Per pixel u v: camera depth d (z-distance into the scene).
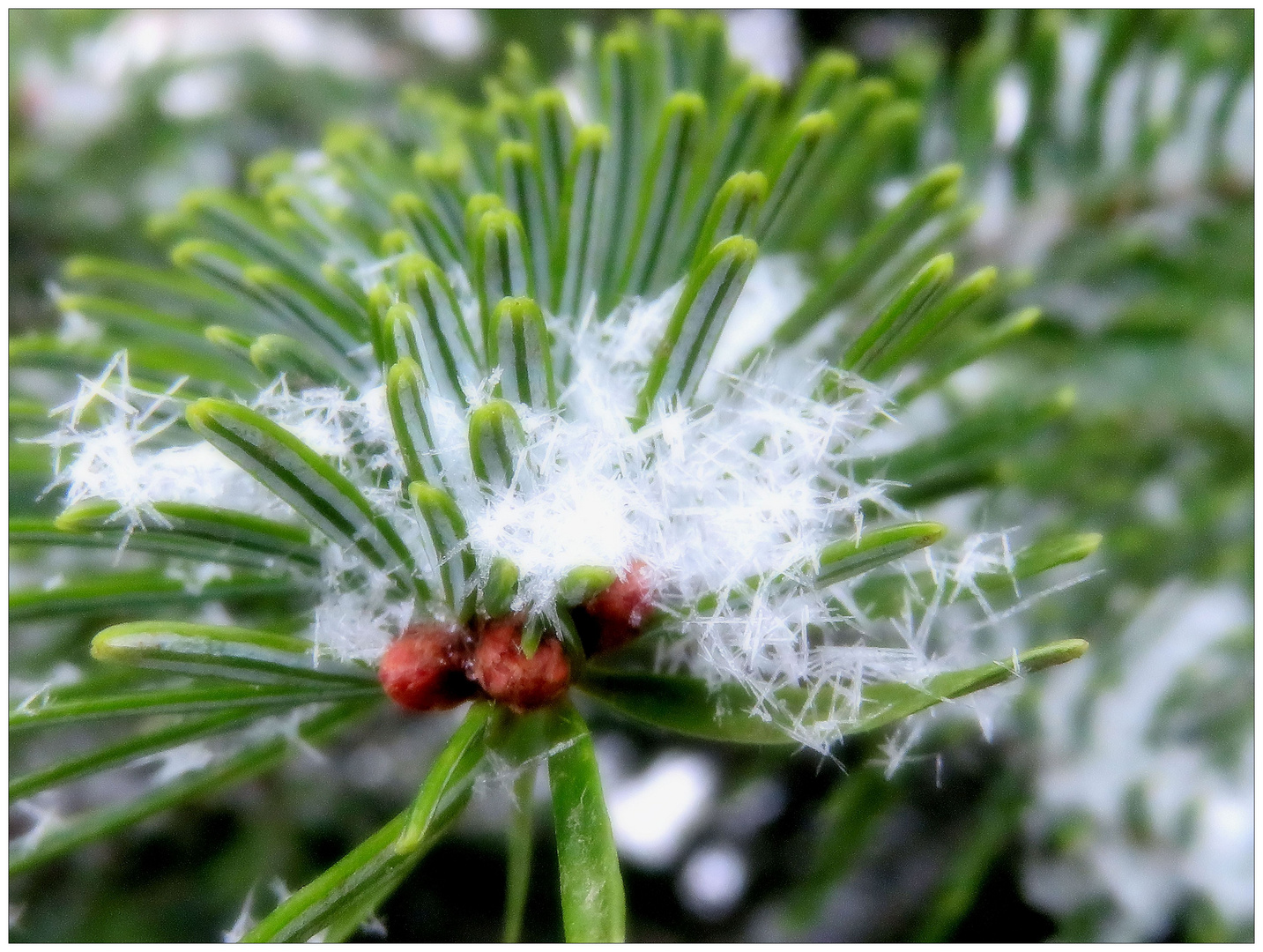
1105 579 0.13
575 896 0.09
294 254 0.11
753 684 0.10
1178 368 0.14
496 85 0.12
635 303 0.11
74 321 0.11
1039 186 0.14
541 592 0.09
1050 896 0.12
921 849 0.13
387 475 0.10
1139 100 0.14
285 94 0.18
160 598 0.10
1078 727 0.13
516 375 0.09
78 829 0.10
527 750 0.10
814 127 0.10
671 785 0.15
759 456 0.10
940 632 0.12
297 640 0.09
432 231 0.10
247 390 0.11
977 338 0.11
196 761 0.11
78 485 0.10
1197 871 0.12
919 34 0.18
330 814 0.15
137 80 0.17
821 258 0.13
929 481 0.11
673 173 0.10
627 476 0.10
